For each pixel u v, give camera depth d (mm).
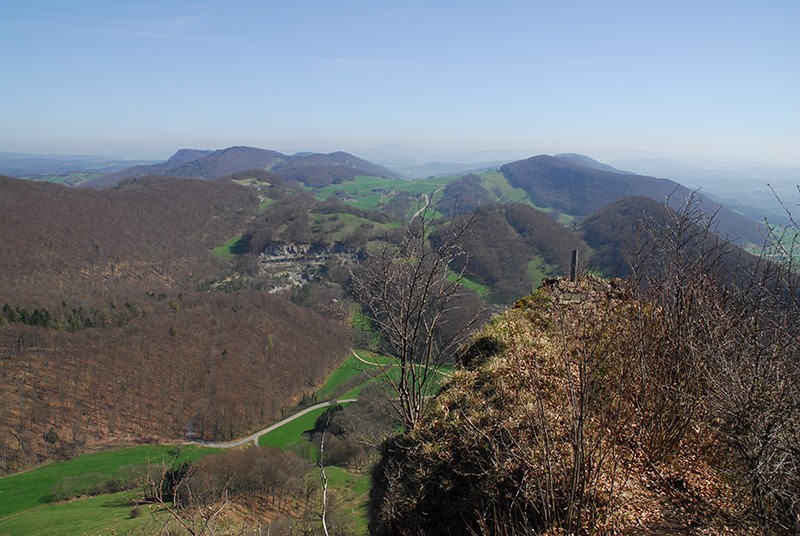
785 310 4621
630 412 5031
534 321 7848
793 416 3512
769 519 3531
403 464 5723
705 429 4879
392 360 7703
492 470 4797
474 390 6172
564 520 4086
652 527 3996
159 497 5695
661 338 5348
